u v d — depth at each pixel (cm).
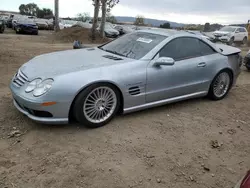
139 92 417
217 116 479
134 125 411
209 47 519
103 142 358
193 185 297
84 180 287
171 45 459
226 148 378
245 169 335
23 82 373
